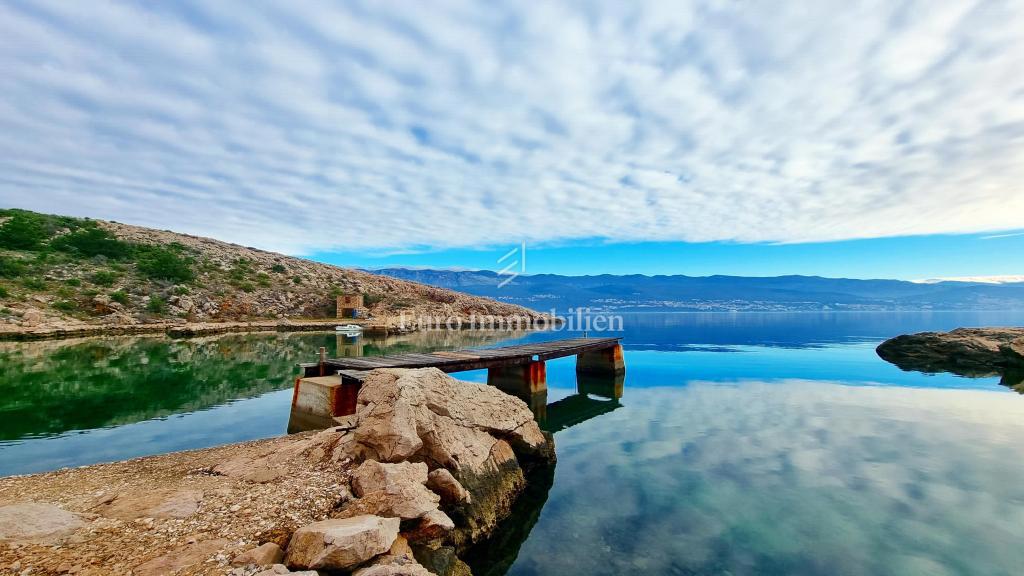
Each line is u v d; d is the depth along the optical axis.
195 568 5.59
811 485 11.89
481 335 68.44
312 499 7.65
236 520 6.94
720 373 31.45
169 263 72.25
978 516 10.11
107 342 42.06
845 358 39.31
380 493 7.57
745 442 15.71
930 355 35.91
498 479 10.66
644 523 9.92
